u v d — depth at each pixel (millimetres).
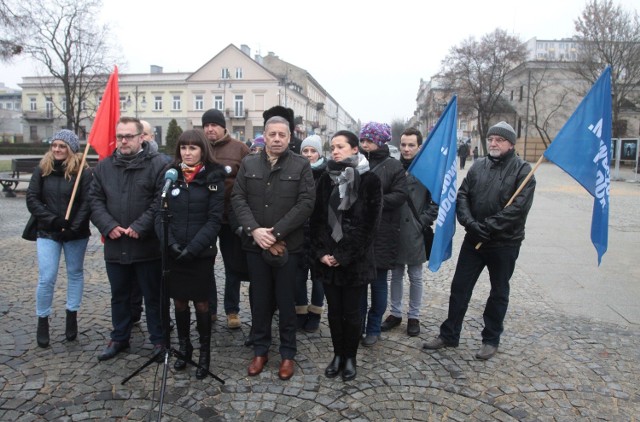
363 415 3152
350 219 3547
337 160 3586
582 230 9859
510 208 3785
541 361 3971
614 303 5449
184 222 3535
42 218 3951
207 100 56344
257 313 3732
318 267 3641
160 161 3898
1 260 6754
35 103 58438
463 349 4207
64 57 27250
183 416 3104
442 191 4230
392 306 4691
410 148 4688
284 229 3506
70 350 4004
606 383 3611
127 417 3068
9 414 3066
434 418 3129
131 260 3748
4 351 3943
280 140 3543
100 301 5184
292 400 3328
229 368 3793
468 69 41312
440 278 6473
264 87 55562
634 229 9867
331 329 3723
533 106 43375
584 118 3955
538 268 6926
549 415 3180
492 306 4016
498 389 3508
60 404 3199
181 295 3559
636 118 38312
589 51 32250
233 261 4262
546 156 3879
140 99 56906
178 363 3707
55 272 4039
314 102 80875
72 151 4078
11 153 42562
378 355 4070
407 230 4453
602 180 3932
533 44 57031
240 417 3105
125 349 4051
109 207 3799
